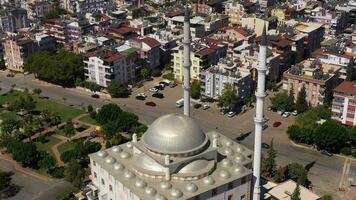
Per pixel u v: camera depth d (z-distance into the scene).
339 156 188.00
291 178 167.12
